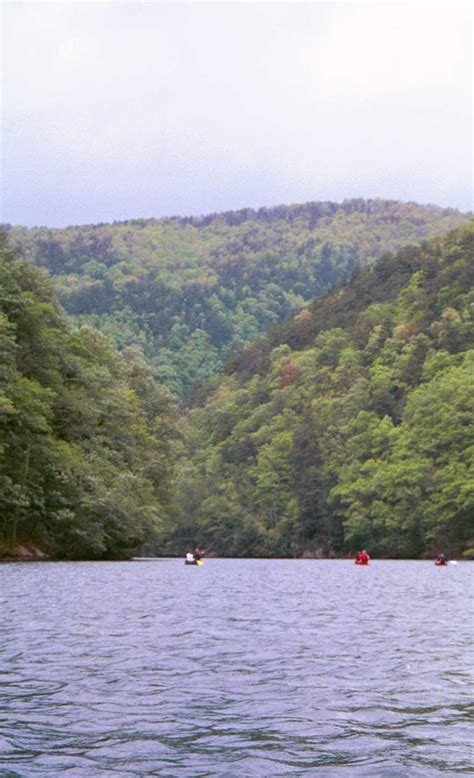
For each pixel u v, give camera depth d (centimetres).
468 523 12925
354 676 1750
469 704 1502
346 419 17500
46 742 1248
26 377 7212
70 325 9075
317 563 11431
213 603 3456
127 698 1521
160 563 9006
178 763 1160
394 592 4500
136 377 10575
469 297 19312
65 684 1633
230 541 17400
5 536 7025
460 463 13100
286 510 17088
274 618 2853
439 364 17200
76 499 7225
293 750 1220
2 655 1953
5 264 7325
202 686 1630
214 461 19600
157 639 2236
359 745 1245
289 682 1677
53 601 3322
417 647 2166
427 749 1228
